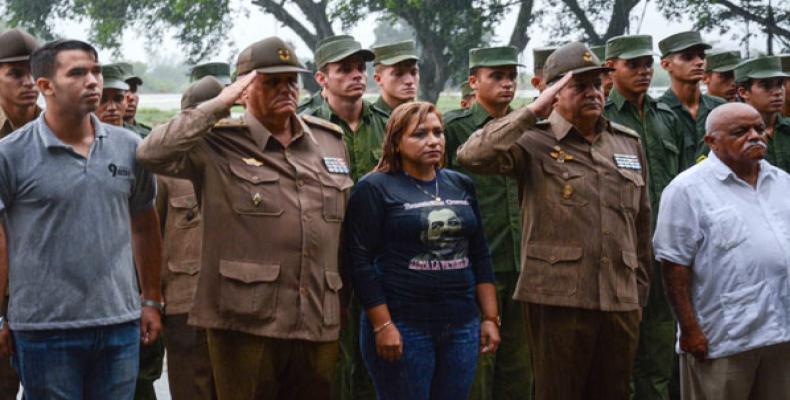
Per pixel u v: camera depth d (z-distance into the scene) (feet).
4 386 21.36
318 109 23.76
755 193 19.29
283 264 17.20
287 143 17.70
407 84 24.90
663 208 19.60
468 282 18.24
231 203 17.22
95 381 17.19
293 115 17.80
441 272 17.97
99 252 16.84
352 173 23.43
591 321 19.92
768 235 19.03
